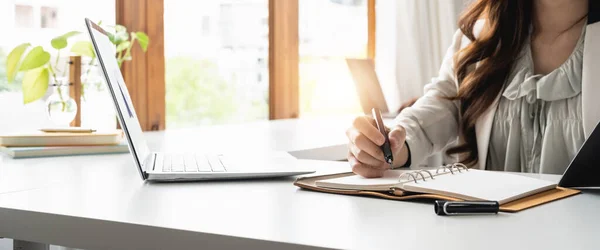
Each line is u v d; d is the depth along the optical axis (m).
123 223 0.76
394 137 1.09
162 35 2.41
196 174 1.08
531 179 1.03
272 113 3.04
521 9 1.54
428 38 3.58
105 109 2.15
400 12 3.62
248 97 2.92
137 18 2.29
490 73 1.57
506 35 1.56
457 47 1.75
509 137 1.57
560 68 1.49
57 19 2.09
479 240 0.66
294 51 3.16
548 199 0.90
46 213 0.82
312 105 3.42
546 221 0.77
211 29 2.70
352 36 3.67
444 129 1.60
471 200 0.85
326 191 0.97
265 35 3.00
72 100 1.84
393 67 3.66
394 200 0.91
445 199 0.86
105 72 1.02
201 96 2.68
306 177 1.06
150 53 2.35
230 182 1.09
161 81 2.41
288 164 1.27
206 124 2.72
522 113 1.55
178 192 0.98
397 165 1.44
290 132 2.29
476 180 0.99
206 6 2.66
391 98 3.67
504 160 1.60
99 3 2.19
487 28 1.61
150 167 1.13
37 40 2.04
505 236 0.68
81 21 2.15
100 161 1.41
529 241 0.66
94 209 0.83
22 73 2.01
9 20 1.96
